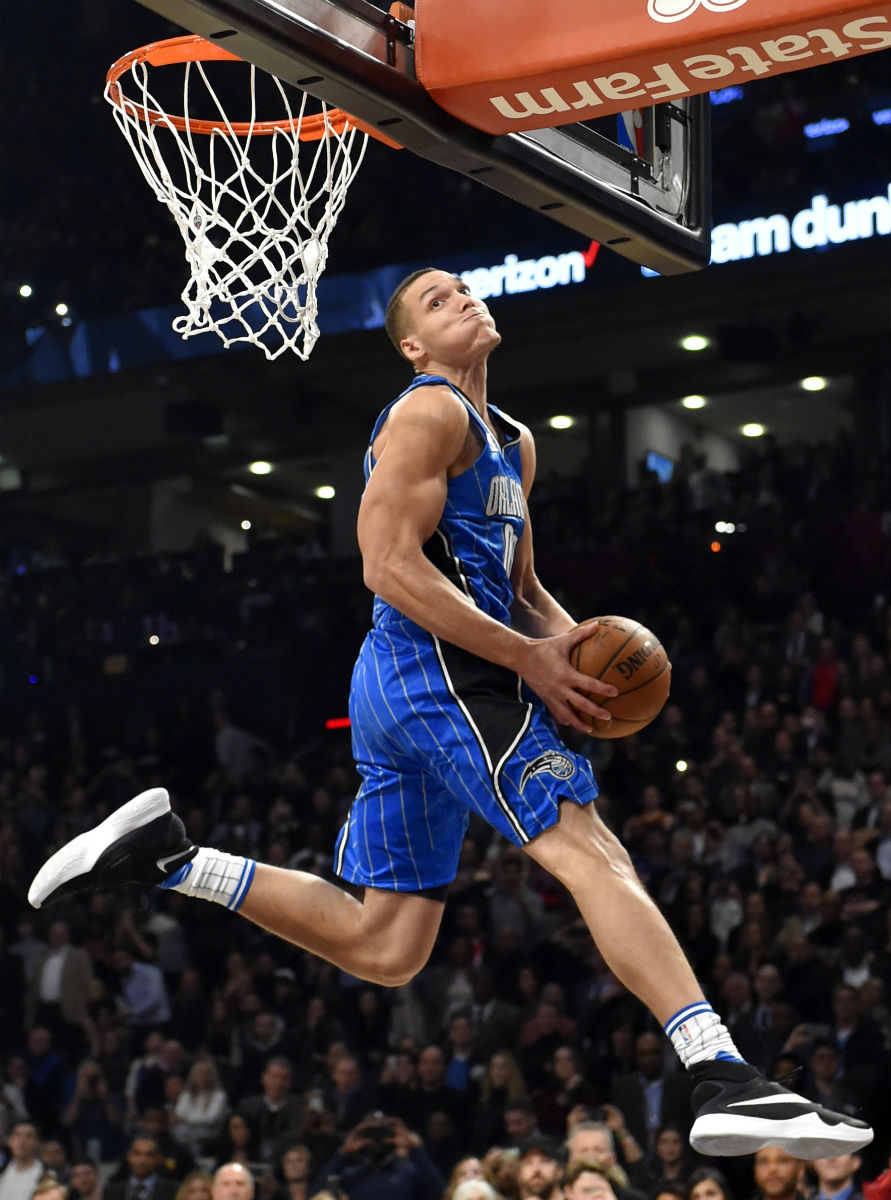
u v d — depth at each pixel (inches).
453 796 106.4
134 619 627.2
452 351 104.4
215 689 591.5
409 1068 320.8
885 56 510.9
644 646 95.9
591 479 620.7
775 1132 81.7
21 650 639.1
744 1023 301.6
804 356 569.0
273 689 582.9
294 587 606.5
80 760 587.8
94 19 632.4
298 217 135.6
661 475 626.8
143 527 732.0
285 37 92.9
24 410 651.5
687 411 627.5
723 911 357.4
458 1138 305.9
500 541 103.7
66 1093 366.3
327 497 712.4
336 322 584.4
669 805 428.1
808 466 548.4
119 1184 304.2
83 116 634.2
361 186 584.7
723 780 414.9
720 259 529.3
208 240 133.3
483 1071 325.1
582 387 619.2
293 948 409.1
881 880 343.3
